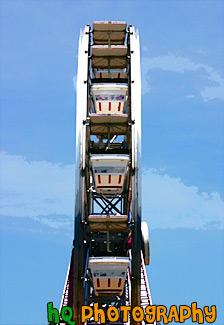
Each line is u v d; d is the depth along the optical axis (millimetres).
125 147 56875
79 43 54156
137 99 50656
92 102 55625
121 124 51875
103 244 52719
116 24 56250
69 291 56531
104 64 58281
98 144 56688
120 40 58594
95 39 58375
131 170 48688
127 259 47031
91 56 55031
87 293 53156
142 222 50781
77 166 48031
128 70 54625
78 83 51562
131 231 48125
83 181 47688
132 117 50000
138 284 45531
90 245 50531
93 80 55219
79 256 46062
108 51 55906
